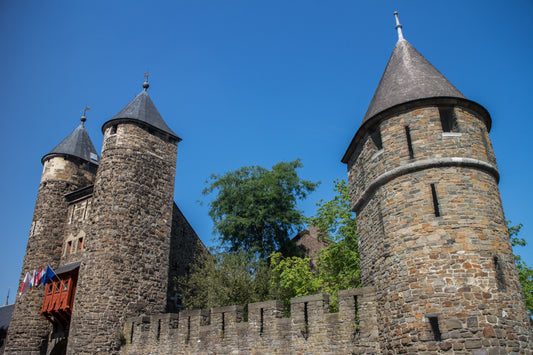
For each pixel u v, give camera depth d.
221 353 17.83
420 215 13.24
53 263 27.67
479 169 13.76
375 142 17.08
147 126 25.86
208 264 25.47
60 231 28.69
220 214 32.59
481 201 13.27
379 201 14.65
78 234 27.50
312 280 24.92
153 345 20.44
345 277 24.25
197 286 25.94
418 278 12.65
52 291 25.69
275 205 32.09
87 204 28.14
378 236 14.58
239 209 32.34
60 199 29.39
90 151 32.25
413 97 14.72
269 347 16.44
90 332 20.78
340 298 15.05
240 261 25.98
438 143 13.82
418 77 15.60
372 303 14.30
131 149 24.78
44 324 26.28
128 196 23.77
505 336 11.64
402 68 16.44
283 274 25.11
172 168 26.67
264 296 24.23
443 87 15.07
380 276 14.15
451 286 12.18
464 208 13.02
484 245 12.63
